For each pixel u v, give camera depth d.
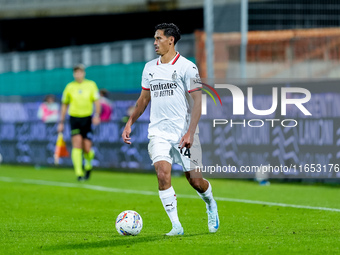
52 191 41.34
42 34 105.06
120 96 55.69
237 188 42.59
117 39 98.88
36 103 62.66
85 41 101.88
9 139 66.38
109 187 43.72
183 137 21.94
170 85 22.44
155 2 90.75
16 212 31.34
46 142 62.00
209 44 53.62
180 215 29.58
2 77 75.12
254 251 20.16
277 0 60.62
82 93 47.81
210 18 54.72
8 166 65.94
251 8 59.66
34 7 100.44
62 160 61.62
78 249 20.83
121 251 20.27
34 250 20.89
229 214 29.91
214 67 53.91
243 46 53.78
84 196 38.38
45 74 70.12
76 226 26.55
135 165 54.97
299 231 24.59
